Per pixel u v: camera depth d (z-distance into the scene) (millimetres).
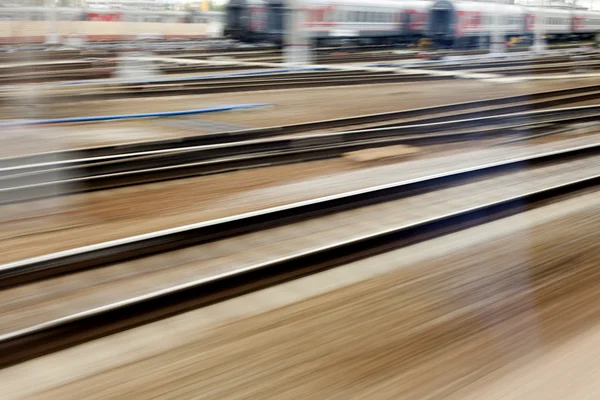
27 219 7750
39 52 33344
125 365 4254
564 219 7562
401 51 40438
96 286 5676
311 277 5789
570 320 4824
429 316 4910
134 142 12289
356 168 10633
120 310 4836
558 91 21375
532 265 5996
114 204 8398
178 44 42531
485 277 5707
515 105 18531
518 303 5141
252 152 11070
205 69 26297
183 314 5023
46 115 15516
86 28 43906
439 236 6973
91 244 6969
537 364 4168
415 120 15492
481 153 12156
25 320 5078
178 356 4355
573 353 4305
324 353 4355
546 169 10523
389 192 8477
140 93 19109
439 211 8070
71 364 4301
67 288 5613
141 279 5848
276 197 8797
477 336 4582
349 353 4344
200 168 9906
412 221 7637
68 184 8859
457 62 32312
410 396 3826
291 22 30062
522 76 27000
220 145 10766
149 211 8125
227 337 4625
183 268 6105
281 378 4047
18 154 11117
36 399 3908
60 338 4559
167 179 9539
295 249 6633
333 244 6199
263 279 5641
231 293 5363
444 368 4141
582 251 6406
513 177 9922
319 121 14484
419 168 10711
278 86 21406
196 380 4039
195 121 14984
